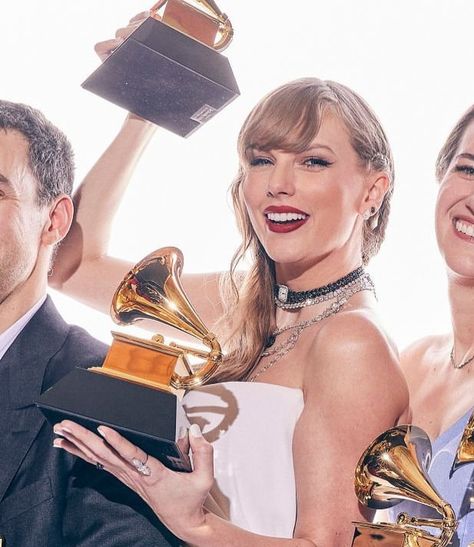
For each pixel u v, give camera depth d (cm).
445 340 483
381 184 451
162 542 388
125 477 344
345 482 398
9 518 387
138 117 517
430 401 468
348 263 445
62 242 520
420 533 369
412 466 378
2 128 425
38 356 413
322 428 406
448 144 475
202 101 447
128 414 332
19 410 403
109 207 519
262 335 447
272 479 415
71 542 388
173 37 434
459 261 455
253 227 457
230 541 360
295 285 445
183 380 359
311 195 435
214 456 420
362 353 410
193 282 510
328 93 444
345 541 395
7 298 418
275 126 438
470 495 428
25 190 421
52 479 391
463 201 457
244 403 425
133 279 371
